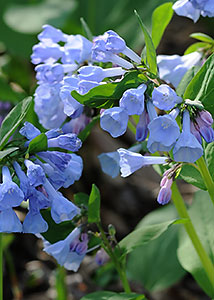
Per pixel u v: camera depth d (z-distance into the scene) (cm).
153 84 46
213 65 47
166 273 67
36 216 47
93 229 56
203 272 58
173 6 53
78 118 54
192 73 51
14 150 46
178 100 45
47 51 53
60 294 64
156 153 55
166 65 56
